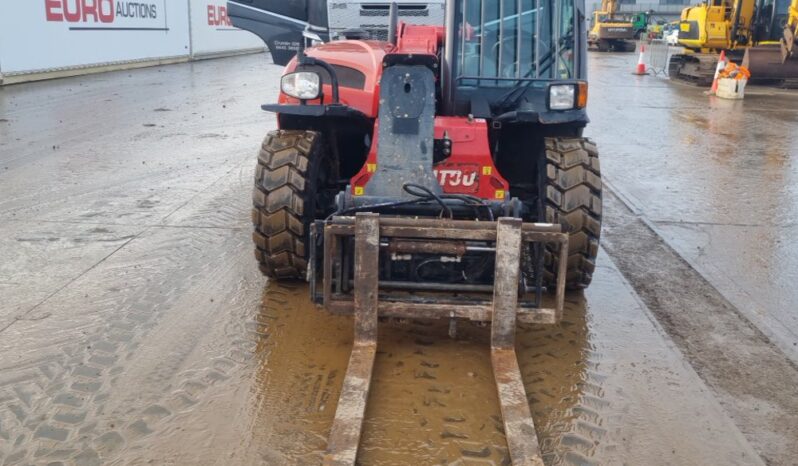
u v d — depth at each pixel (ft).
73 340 11.96
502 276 10.93
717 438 9.76
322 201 14.55
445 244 11.14
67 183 22.57
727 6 59.98
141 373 10.94
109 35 57.26
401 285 11.59
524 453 8.84
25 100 40.16
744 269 16.33
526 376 11.19
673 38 98.99
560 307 11.18
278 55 17.74
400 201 11.82
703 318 13.65
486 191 12.55
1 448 9.12
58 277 14.70
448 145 12.25
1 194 21.11
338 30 19.30
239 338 12.13
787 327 13.39
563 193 12.91
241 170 24.79
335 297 11.48
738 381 11.33
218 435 9.47
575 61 14.29
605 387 10.95
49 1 49.08
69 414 9.87
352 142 15.71
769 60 55.77
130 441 9.30
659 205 21.63
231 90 49.03
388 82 12.22
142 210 19.69
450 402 10.34
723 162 28.09
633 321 13.35
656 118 40.32
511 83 13.99
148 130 32.58
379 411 10.06
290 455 9.10
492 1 13.98
